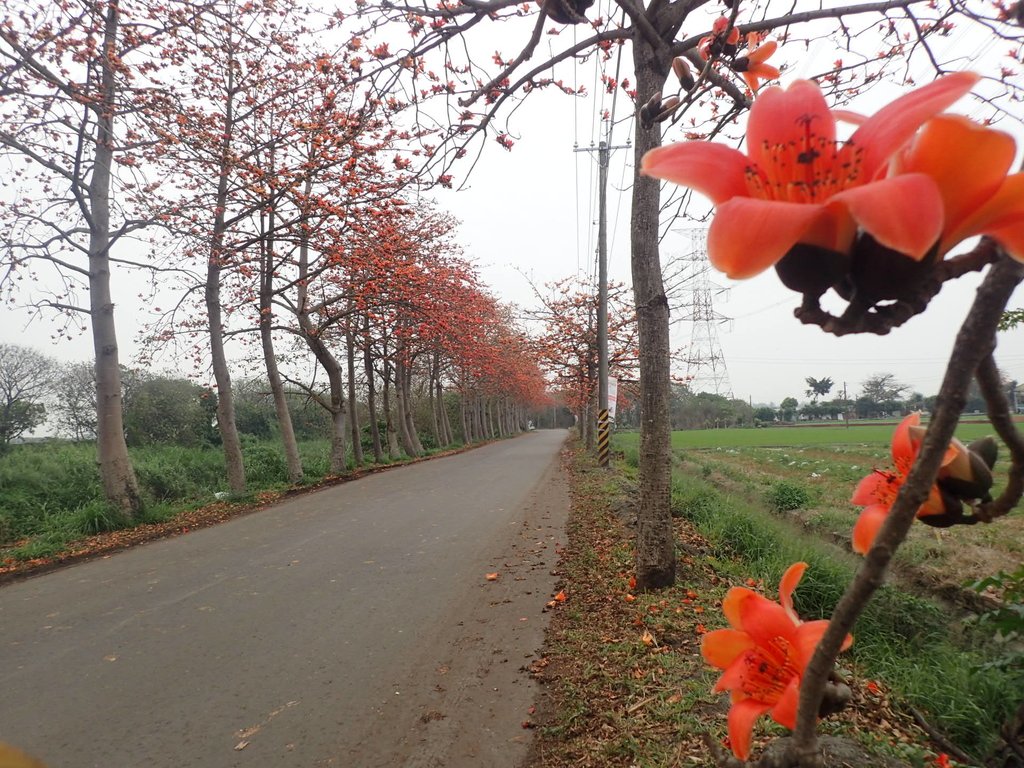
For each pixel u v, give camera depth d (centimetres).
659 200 534
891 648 445
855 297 61
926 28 421
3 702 407
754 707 88
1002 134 52
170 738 354
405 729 351
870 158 64
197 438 2153
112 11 859
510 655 439
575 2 235
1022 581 227
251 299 1420
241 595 615
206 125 938
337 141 556
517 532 848
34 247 938
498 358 2659
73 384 2153
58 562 805
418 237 1633
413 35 487
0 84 822
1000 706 331
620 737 313
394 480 1580
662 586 521
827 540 804
